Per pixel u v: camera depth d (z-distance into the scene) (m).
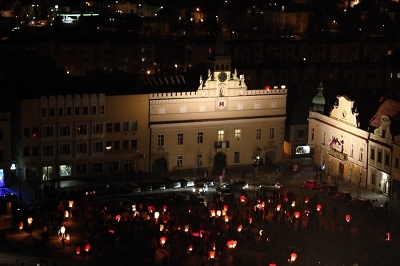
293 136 181.62
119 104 160.62
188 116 166.88
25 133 153.25
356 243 119.19
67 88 163.50
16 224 126.06
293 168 169.88
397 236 124.12
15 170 156.00
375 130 151.75
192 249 112.50
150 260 109.50
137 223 119.56
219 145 170.38
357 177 158.62
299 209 131.38
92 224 125.50
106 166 162.00
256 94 171.75
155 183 151.75
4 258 108.88
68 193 142.50
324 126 170.75
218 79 167.50
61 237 117.75
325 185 152.00
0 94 161.38
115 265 107.06
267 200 136.12
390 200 146.12
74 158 158.50
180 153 167.75
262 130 174.12
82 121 157.75
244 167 172.62
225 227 123.94
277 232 121.50
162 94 163.62
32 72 198.25
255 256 105.44
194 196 141.62
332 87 187.62
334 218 131.50
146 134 164.25
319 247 116.19
